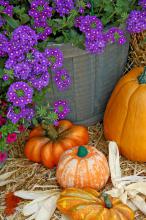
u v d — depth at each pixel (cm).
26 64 108
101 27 114
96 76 126
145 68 121
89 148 121
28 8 121
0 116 119
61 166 120
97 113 136
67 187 120
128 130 123
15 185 124
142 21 117
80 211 110
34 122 119
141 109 120
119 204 112
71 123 132
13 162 129
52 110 128
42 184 124
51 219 116
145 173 126
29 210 117
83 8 116
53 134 126
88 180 118
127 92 122
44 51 113
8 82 112
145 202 119
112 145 126
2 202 121
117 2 117
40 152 126
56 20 115
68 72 122
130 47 140
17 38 109
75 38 116
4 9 113
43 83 111
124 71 140
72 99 129
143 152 125
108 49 123
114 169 123
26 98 108
